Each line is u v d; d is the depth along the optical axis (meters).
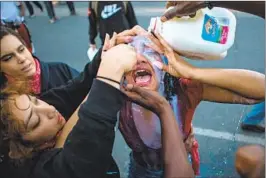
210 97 1.35
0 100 1.19
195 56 1.27
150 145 1.39
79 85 1.44
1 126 1.19
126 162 2.56
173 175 1.05
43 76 1.76
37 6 6.93
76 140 1.03
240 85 1.24
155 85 1.26
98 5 3.19
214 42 1.23
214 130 2.82
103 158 1.05
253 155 0.95
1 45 1.50
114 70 1.07
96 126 1.01
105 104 1.03
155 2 6.07
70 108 1.46
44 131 1.19
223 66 3.68
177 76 1.27
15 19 3.15
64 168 1.06
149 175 1.45
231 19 1.24
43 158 1.14
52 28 6.23
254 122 2.43
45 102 1.33
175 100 1.35
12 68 1.54
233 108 3.00
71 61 4.87
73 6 6.67
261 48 4.01
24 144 1.18
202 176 1.76
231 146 2.20
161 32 1.26
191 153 1.47
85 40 5.54
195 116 3.07
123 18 3.16
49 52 5.25
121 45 1.19
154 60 1.26
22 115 1.16
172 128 1.11
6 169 1.17
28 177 1.12
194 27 1.21
